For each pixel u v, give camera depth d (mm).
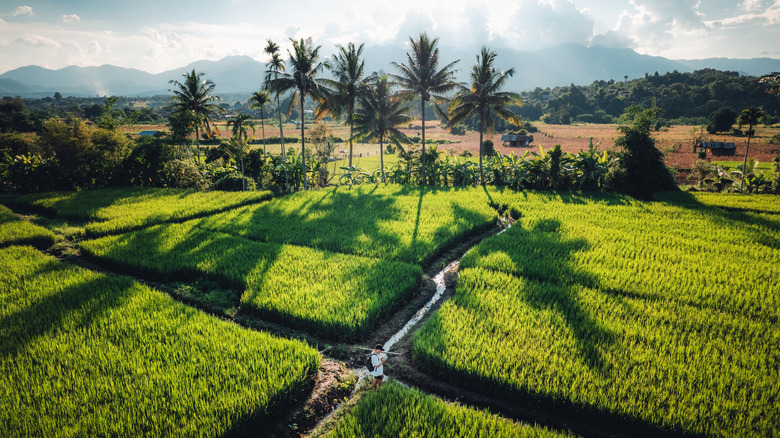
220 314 13039
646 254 16500
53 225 22453
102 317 11672
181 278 15688
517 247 17672
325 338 11664
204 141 79125
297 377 8992
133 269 16062
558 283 13984
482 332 10930
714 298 12398
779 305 11812
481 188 32844
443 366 9586
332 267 15586
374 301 12570
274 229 21000
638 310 11727
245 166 38719
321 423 8633
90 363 9453
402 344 11375
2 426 7469
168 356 9781
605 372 8961
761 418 7422
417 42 33438
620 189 29422
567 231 20109
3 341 10359
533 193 30078
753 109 35656
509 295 13125
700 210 23812
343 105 35219
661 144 80125
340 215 23828
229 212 25188
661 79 192750
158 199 28812
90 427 7508
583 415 8180
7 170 32125
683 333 10375
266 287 13828
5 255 17156
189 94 42781
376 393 8719
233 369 9227
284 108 172500
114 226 21203
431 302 14195
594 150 30719
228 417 7688
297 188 37938
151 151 36156
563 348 9891
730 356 9477
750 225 20406
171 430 7414
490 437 7352
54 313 11859
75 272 15242
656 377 8789
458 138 112938
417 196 29578
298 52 32031
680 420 7465
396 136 38500
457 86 34375
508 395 8914
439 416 7969
